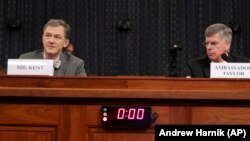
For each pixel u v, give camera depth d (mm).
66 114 1875
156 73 6145
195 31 6188
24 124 1876
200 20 6180
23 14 6113
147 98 1854
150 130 1876
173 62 2680
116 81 1942
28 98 1871
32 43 6113
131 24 6156
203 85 1951
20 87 1918
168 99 1868
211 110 1887
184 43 6160
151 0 6180
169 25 6180
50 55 2750
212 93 1858
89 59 6121
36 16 6133
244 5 6211
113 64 6133
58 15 6141
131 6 6164
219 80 1949
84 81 1935
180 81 1950
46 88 1879
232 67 2115
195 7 6199
